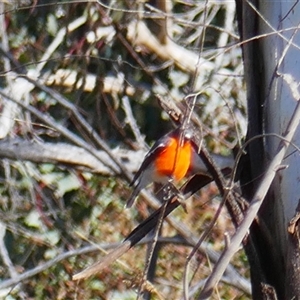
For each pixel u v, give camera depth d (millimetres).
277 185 6871
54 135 12914
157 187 11555
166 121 15203
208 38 15320
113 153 10875
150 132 15188
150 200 11336
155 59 15008
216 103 13922
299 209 6180
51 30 14633
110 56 14516
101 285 13195
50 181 14148
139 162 11414
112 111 13844
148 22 14969
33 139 11844
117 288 13156
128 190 14461
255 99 7480
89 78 14258
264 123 7219
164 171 7781
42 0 14539
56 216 13508
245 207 6523
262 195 5305
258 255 6910
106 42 14453
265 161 7141
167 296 12750
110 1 14297
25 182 13688
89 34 14453
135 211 14391
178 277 12883
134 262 12969
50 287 13367
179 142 6500
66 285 13367
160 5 14500
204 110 13836
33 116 13375
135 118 15102
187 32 15555
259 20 7637
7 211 13398
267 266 6910
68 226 13414
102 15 14195
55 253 13609
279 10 7430
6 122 11984
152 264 9586
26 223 13594
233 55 14523
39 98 13594
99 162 10977
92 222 14234
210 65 14477
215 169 6508
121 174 10930
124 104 13797
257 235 6938
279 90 7051
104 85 14141
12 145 10836
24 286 13391
